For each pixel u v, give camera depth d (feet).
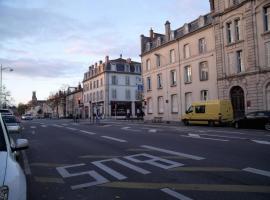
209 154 37.88
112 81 255.91
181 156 36.94
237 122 90.84
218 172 27.48
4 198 11.35
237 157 35.14
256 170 27.86
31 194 22.04
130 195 21.16
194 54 136.46
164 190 22.07
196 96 135.85
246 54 109.60
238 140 52.75
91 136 68.03
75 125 126.41
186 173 27.50
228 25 118.42
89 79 289.74
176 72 149.79
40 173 29.43
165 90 158.61
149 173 28.02
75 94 336.70
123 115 257.96
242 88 111.04
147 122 148.25
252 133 68.64
